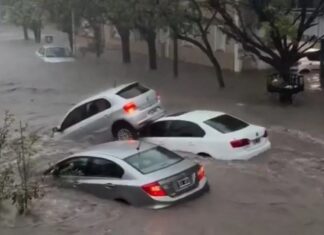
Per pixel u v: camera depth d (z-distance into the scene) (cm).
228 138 1275
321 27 2703
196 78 2953
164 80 2923
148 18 2359
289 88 2203
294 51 2230
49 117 2169
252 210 980
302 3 2206
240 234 880
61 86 2878
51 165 1226
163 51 3944
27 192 988
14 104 2458
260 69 3177
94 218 938
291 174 1209
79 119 1656
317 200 1041
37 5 3700
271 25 2166
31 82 3017
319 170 1252
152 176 970
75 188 1060
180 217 941
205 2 2388
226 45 3222
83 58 3888
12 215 958
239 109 2133
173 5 2311
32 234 880
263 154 1327
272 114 2030
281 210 984
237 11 2375
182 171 998
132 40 4353
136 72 3247
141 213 950
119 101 1575
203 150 1308
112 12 2419
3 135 1320
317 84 2648
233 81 2811
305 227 911
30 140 1459
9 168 1092
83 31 4966
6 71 3409
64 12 3328
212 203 1005
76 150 1485
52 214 959
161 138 1386
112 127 1582
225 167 1223
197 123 1336
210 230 891
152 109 1579
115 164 1016
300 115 2000
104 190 1013
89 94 2642
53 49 3738
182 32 2552
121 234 877
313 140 1584
